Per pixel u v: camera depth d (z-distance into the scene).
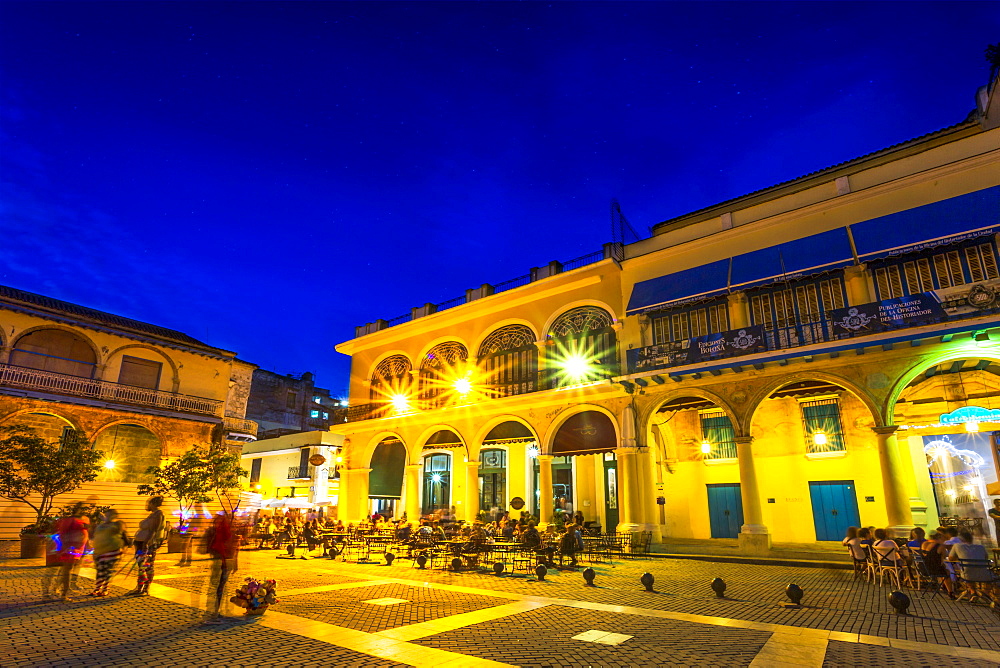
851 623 7.36
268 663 5.45
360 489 25.86
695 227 18.72
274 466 33.44
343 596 9.40
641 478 17.48
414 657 5.70
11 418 19.09
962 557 8.78
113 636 6.41
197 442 23.64
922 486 15.95
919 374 13.83
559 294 21.27
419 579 11.68
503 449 26.83
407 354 25.94
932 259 14.14
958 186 14.16
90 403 20.41
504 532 17.95
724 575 12.00
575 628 7.04
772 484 18.42
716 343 16.11
